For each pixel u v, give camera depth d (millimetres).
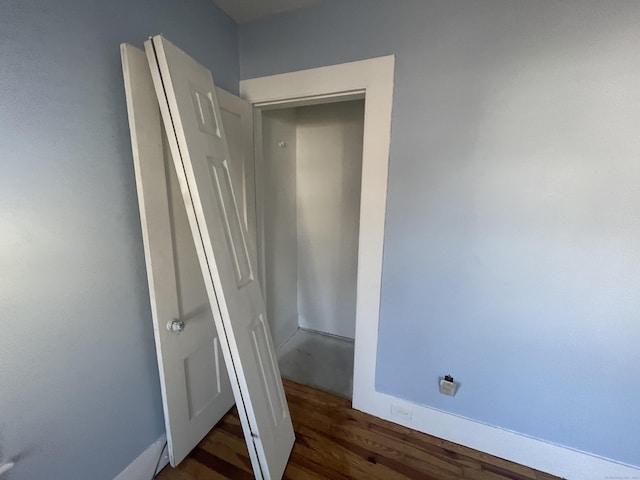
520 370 1353
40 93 835
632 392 1189
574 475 1324
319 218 2582
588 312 1201
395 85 1346
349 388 1965
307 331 2826
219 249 1106
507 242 1276
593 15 1026
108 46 1004
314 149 2471
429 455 1452
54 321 922
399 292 1514
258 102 1670
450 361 1479
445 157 1313
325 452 1456
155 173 1120
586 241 1160
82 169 961
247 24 1608
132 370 1192
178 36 1270
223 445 1483
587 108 1083
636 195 1073
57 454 963
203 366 1479
